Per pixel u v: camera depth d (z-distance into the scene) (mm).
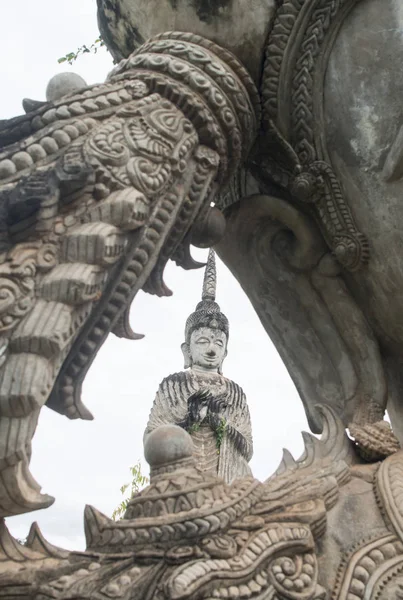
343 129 3055
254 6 3072
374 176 2980
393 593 2266
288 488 2527
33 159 2422
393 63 2975
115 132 2525
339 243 3057
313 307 3271
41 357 2148
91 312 2467
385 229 2977
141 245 2521
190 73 2797
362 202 3023
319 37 3076
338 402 3215
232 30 3078
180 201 2668
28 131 2510
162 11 3152
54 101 2557
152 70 2809
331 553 2391
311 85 3092
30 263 2227
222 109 2822
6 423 2098
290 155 3156
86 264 2301
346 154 3053
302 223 3197
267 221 3309
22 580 2119
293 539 2277
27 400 2072
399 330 3107
